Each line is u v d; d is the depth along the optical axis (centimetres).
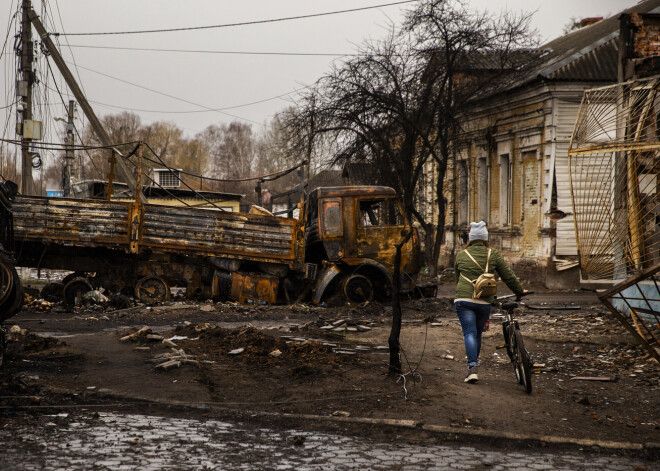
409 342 1062
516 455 529
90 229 1565
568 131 2372
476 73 2541
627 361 922
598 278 996
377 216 1697
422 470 487
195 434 568
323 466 492
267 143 9231
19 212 1542
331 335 1137
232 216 1628
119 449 516
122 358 871
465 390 725
